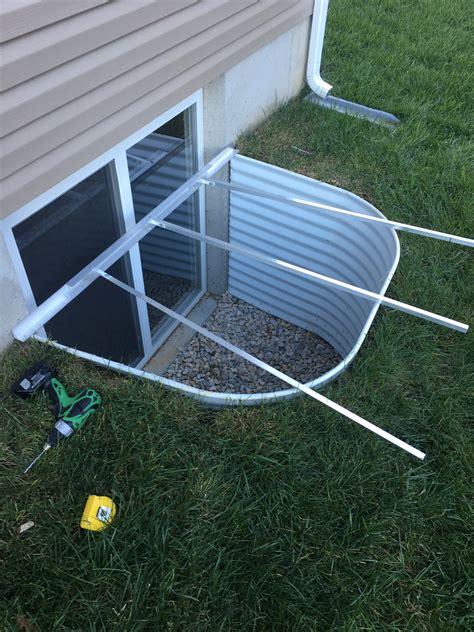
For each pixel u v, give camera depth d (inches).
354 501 80.4
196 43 108.2
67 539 71.4
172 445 81.9
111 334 130.8
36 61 74.7
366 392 94.2
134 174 114.7
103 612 67.1
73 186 95.2
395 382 97.2
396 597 73.7
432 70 201.8
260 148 145.3
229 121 135.7
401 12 253.0
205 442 83.9
